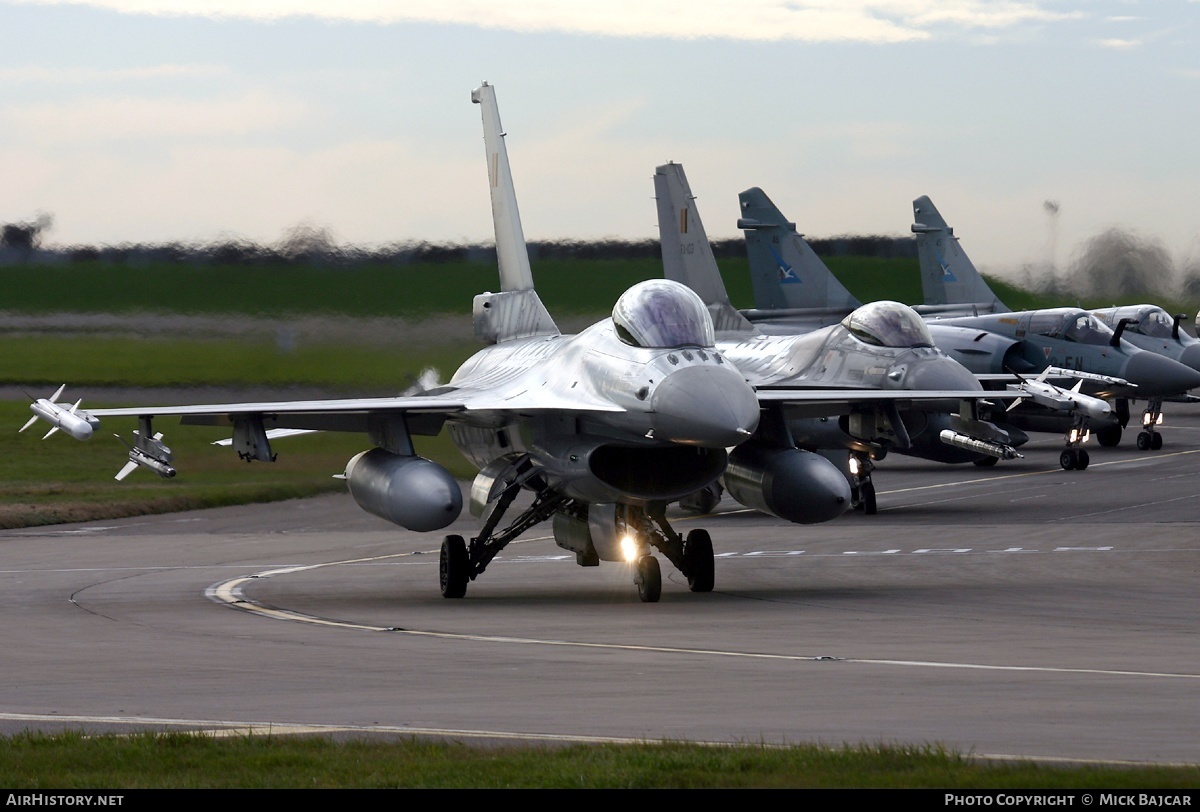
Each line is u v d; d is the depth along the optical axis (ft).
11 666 150.20
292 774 94.58
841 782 89.66
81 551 297.74
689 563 219.00
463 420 239.91
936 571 242.58
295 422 239.30
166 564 273.95
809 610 195.72
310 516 372.17
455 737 108.58
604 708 121.29
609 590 226.79
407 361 500.33
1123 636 167.43
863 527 317.42
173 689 133.69
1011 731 109.40
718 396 194.29
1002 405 347.97
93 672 145.28
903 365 350.84
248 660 152.87
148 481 437.17
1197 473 427.74
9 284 503.61
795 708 120.37
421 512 215.10
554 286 545.44
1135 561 250.78
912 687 130.93
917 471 465.47
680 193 481.05
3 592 230.68
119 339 503.20
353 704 124.47
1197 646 158.61
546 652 157.28
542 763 96.12
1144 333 561.84
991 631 172.55
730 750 99.55
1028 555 261.65
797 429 346.13
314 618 193.77
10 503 382.22
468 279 510.17
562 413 215.72
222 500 401.70
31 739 106.01
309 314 504.02
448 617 193.47
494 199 309.42
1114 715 115.96
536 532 324.19
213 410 224.94
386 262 509.35
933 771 92.32
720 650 157.89
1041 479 424.05
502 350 278.26
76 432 225.56
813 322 588.50
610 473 216.33
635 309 208.54
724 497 393.70
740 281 624.59
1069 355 529.04
